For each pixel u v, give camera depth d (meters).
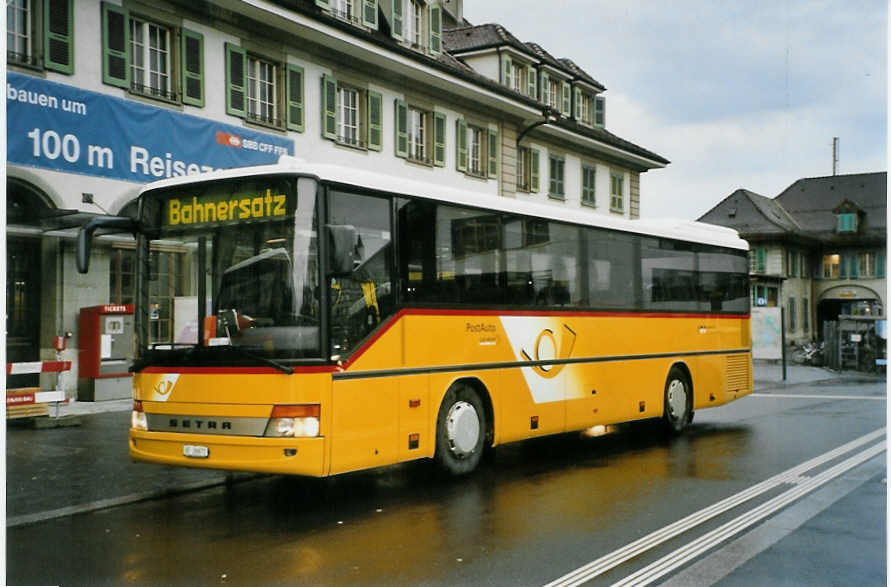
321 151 21.39
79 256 8.26
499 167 28.97
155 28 17.69
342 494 8.99
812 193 73.69
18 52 15.01
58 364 13.18
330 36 20.72
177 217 8.46
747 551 6.69
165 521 7.80
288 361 7.70
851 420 16.22
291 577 6.05
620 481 9.70
